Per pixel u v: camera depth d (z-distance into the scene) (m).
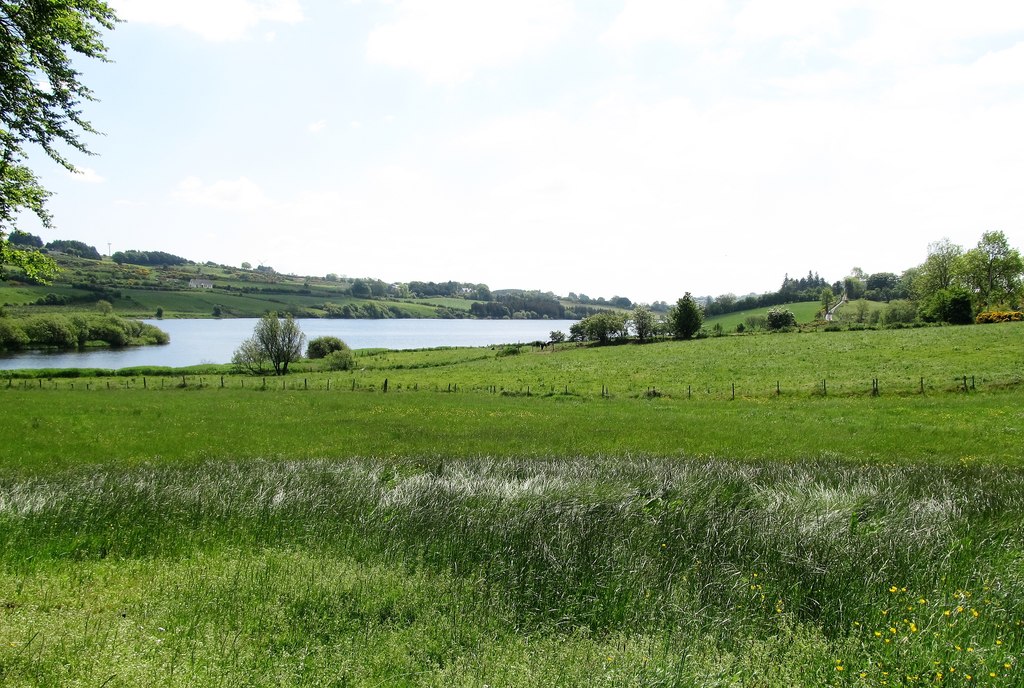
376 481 10.53
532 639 4.98
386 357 74.25
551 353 69.56
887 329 67.25
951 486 10.23
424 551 7.10
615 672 4.19
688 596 5.75
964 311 68.81
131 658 4.10
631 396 35.34
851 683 4.32
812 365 45.03
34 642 4.30
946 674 4.41
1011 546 6.86
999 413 22.88
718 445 19.05
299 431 23.53
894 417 23.61
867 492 9.40
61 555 6.99
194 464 14.58
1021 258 79.50
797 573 6.18
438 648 4.73
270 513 8.66
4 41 14.04
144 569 6.45
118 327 108.25
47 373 53.59
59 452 18.73
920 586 5.89
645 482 10.48
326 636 4.90
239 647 4.51
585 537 7.19
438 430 23.44
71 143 17.12
